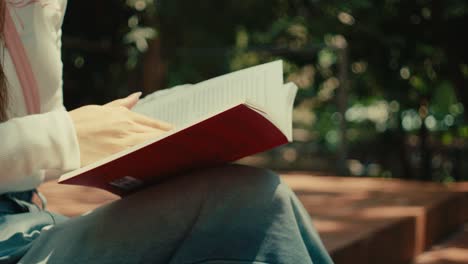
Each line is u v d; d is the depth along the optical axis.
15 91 1.38
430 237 3.76
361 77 8.91
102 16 7.47
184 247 1.02
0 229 1.22
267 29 9.48
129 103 1.24
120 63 7.61
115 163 1.01
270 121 0.96
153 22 7.73
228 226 1.01
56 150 1.11
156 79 7.66
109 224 1.08
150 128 1.14
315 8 8.76
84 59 7.45
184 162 1.08
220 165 1.10
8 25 1.36
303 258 1.00
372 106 9.30
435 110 9.10
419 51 8.47
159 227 1.05
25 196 1.38
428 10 8.18
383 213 3.33
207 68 9.38
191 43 9.52
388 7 8.30
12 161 1.10
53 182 3.88
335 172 7.07
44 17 1.39
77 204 2.99
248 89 1.26
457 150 8.59
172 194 1.06
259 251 1.00
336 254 2.23
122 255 1.05
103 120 1.13
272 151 8.32
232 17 9.43
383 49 8.52
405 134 8.96
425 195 4.27
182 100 1.37
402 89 8.81
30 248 1.15
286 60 9.02
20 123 1.11
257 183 1.04
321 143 8.74
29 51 1.38
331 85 9.14
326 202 3.78
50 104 1.42
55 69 1.41
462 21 8.09
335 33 8.53
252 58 9.45
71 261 1.07
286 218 1.02
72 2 7.34
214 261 1.00
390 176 8.95
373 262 2.68
